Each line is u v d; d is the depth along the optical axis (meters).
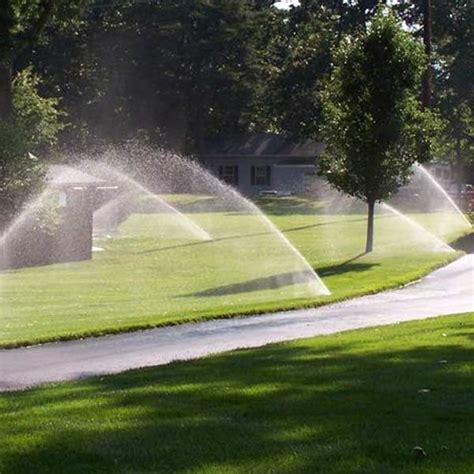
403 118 38.22
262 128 112.62
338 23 92.94
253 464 8.77
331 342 17.05
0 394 12.92
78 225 40.97
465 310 22.94
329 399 11.61
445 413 10.80
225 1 100.94
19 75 64.31
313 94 94.31
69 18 49.06
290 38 101.69
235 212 73.50
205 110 103.88
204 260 39.66
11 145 41.12
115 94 100.31
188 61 100.88
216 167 111.25
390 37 37.66
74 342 18.80
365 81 37.91
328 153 40.00
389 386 12.41
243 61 102.75
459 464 8.73
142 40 100.19
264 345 17.41
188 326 20.66
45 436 9.96
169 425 10.36
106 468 8.77
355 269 34.44
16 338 18.92
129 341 18.86
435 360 14.54
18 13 45.47
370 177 39.34
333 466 8.69
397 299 25.58
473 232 51.16
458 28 87.88
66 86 99.12
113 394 12.25
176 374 14.03
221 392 12.17
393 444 9.41
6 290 29.72
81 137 99.69
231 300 26.09
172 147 102.69
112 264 38.72
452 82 88.69
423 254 39.66
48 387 13.42
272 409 11.05
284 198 93.56
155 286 30.67
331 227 58.34
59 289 30.00
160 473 8.59
